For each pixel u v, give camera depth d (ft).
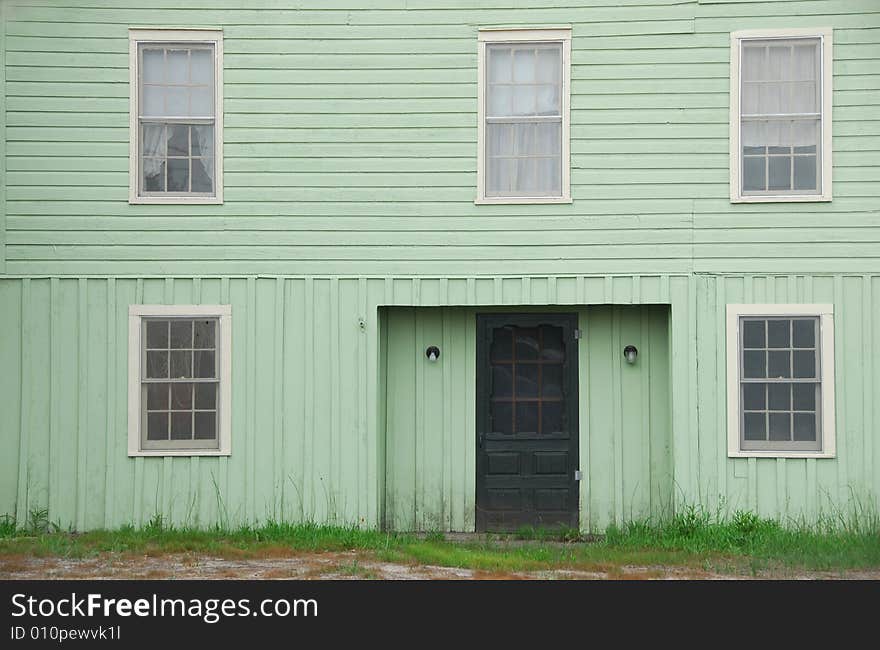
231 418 49.73
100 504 49.49
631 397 50.60
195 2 50.01
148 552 44.70
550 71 49.88
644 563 43.37
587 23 49.55
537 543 48.34
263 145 49.96
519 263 49.49
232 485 49.65
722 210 48.98
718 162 49.06
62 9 49.88
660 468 50.31
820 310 48.44
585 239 49.34
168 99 50.14
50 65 49.83
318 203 49.88
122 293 49.80
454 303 49.55
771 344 48.91
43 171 49.83
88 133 49.83
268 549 45.52
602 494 50.55
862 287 48.37
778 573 41.52
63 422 49.62
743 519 47.83
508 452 50.96
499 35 49.73
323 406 49.75
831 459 48.32
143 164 50.14
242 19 50.03
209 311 49.73
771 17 48.88
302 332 49.78
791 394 48.78
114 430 49.62
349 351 49.75
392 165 49.83
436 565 42.70
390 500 50.90
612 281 49.19
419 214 49.78
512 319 50.98
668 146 49.21
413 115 49.85
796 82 49.01
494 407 51.13
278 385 49.75
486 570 41.78
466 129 49.73
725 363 48.78
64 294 49.78
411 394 51.13
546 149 49.85
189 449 49.70
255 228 49.88
